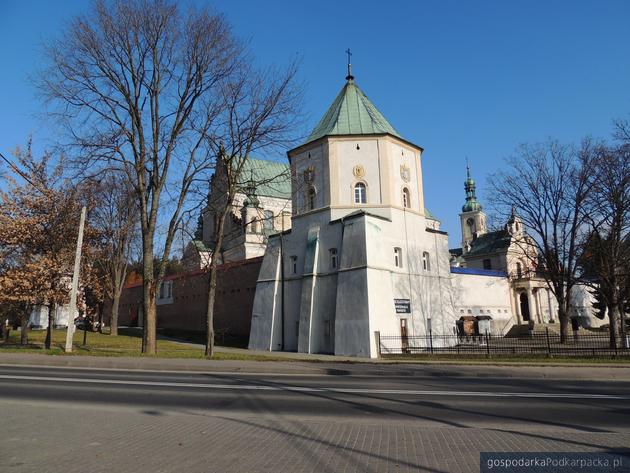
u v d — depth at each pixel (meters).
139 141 26.38
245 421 8.86
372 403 10.92
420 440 7.40
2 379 15.13
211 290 25.72
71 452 6.77
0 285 27.27
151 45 25.80
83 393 12.35
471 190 102.19
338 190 33.50
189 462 6.29
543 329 53.03
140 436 7.68
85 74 25.02
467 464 6.20
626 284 31.44
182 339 46.59
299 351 32.00
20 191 29.25
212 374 17.36
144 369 19.27
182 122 26.61
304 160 35.88
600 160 38.34
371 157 33.88
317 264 33.03
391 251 32.41
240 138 27.03
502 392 12.79
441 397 11.85
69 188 29.78
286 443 7.24
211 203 29.42
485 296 53.69
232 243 58.09
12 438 7.54
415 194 35.62
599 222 31.27
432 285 35.03
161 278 25.80
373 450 6.84
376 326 28.73
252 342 35.88
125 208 43.19
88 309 31.25
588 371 18.02
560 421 8.90
